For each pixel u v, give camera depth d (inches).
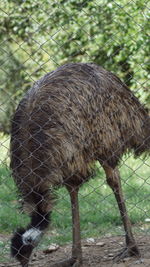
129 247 261.9
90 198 358.6
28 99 249.9
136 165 433.4
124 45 410.3
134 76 428.8
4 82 387.5
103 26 406.6
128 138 262.2
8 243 292.7
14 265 261.9
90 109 250.2
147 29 366.3
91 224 323.9
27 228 238.8
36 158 241.6
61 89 249.8
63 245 295.7
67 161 243.6
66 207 346.6
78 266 252.8
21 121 247.0
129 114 262.7
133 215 331.3
